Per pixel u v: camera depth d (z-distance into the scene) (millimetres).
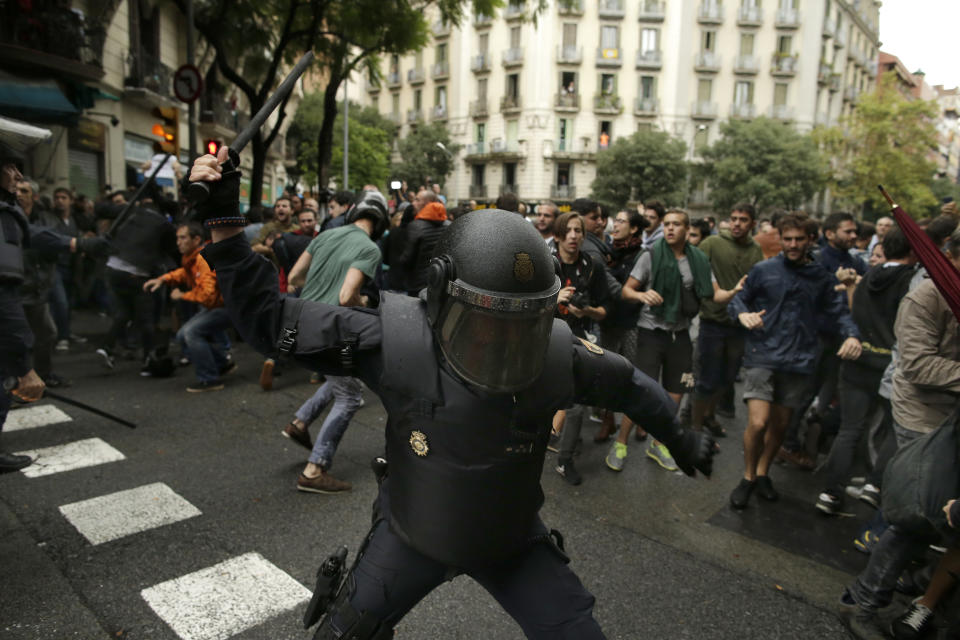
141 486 3736
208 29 11859
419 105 50844
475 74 46500
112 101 14852
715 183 38969
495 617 2574
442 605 2645
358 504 3582
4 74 11516
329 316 1400
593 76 43312
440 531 1372
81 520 3299
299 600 2650
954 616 2547
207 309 5738
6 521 3268
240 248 1364
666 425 1640
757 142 37344
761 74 44438
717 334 4590
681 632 2527
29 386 3248
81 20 12711
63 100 12125
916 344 2662
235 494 3668
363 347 1374
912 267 3461
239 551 3033
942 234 3514
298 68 1427
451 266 1247
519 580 1498
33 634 2385
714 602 2746
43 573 2797
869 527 3250
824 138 36688
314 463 3686
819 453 4914
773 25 44062
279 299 1431
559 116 43438
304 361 1442
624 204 38000
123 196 9125
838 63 49438
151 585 2727
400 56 13742
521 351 1236
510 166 45188
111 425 4785
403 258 5258
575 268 4172
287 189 11211
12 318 3105
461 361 1267
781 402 3768
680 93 43656
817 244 6348
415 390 1322
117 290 6305
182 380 6109
